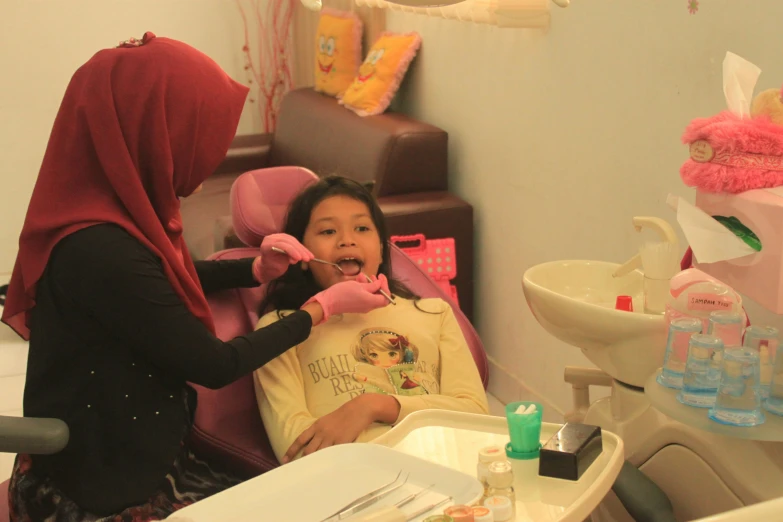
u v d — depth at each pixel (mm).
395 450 1146
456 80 2943
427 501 1042
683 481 1426
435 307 1842
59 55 4023
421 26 3162
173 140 1369
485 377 1947
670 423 1433
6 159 4039
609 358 1475
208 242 3057
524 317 2711
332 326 1722
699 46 1788
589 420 1627
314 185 1829
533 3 2309
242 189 1962
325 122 3369
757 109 1311
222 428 1647
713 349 1238
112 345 1347
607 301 1703
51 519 1351
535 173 2523
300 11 4195
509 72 2592
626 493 1406
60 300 1319
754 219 1219
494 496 1050
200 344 1345
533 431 1196
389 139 2902
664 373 1337
